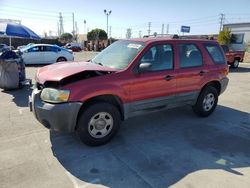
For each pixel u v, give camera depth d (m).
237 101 8.06
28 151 4.14
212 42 6.18
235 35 34.41
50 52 17.62
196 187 3.33
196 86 5.67
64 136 4.73
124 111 4.61
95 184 3.33
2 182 3.31
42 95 4.12
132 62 4.60
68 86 4.02
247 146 4.63
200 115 6.09
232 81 12.32
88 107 4.19
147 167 3.77
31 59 17.02
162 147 4.45
